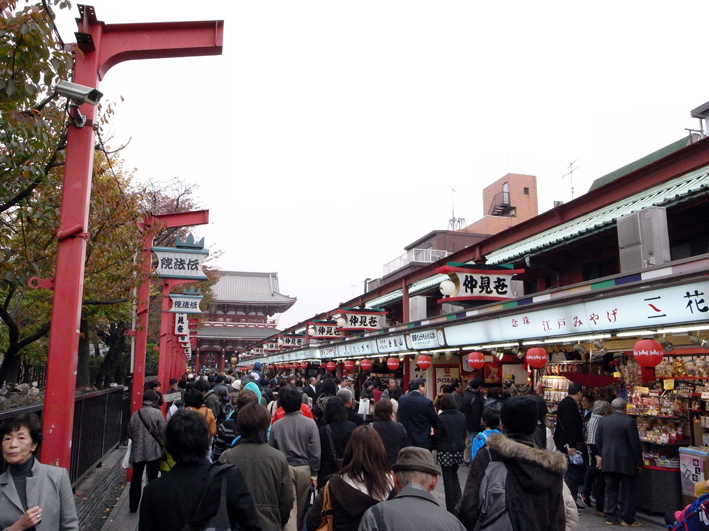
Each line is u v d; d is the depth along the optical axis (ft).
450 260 71.51
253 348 223.10
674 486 29.73
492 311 38.50
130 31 21.31
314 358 92.84
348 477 13.55
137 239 35.19
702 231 41.16
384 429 22.84
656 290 25.05
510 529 11.79
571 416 31.78
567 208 49.78
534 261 54.75
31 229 27.45
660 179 40.65
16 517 12.12
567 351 44.78
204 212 50.11
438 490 36.83
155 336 89.97
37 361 78.59
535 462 12.08
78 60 20.45
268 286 300.61
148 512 11.22
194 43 21.56
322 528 13.41
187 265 48.78
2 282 23.27
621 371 39.93
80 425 32.37
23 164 24.39
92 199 29.71
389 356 66.59
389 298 91.15
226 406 36.81
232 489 11.57
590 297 29.12
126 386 61.16
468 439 46.26
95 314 57.67
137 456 29.07
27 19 18.95
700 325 24.29
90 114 19.52
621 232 34.17
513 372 57.93
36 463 12.87
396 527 9.76
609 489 28.60
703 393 31.14
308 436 21.33
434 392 63.16
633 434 28.04
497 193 149.18
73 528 12.80
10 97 19.92
